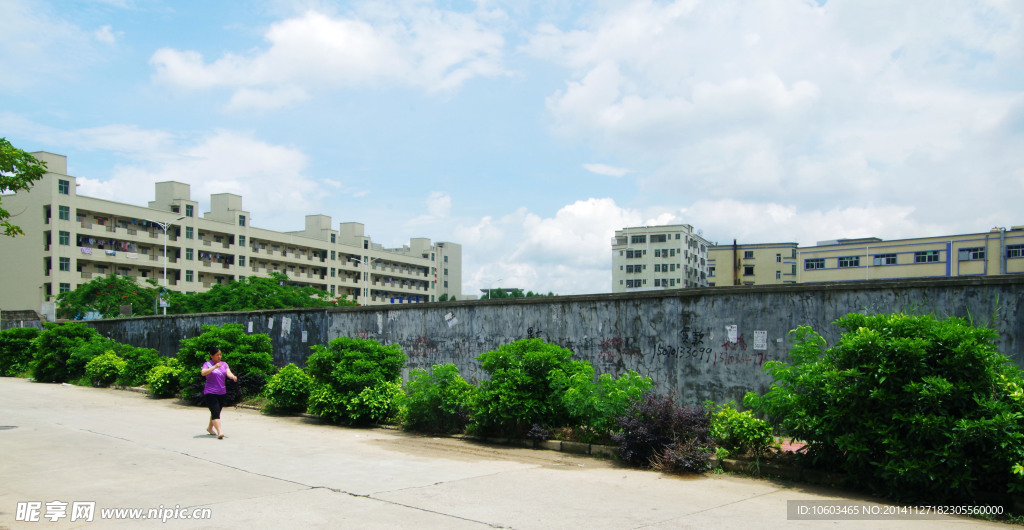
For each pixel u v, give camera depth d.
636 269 110.31
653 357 11.71
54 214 58.50
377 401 12.83
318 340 19.03
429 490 7.45
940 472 6.66
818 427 7.58
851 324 7.96
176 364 18.34
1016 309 8.23
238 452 9.98
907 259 65.75
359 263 96.06
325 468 8.73
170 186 71.31
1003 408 6.57
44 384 22.89
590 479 8.16
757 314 10.50
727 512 6.54
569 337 12.99
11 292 59.22
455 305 15.27
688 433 8.88
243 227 77.62
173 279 69.06
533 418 10.77
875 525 6.07
